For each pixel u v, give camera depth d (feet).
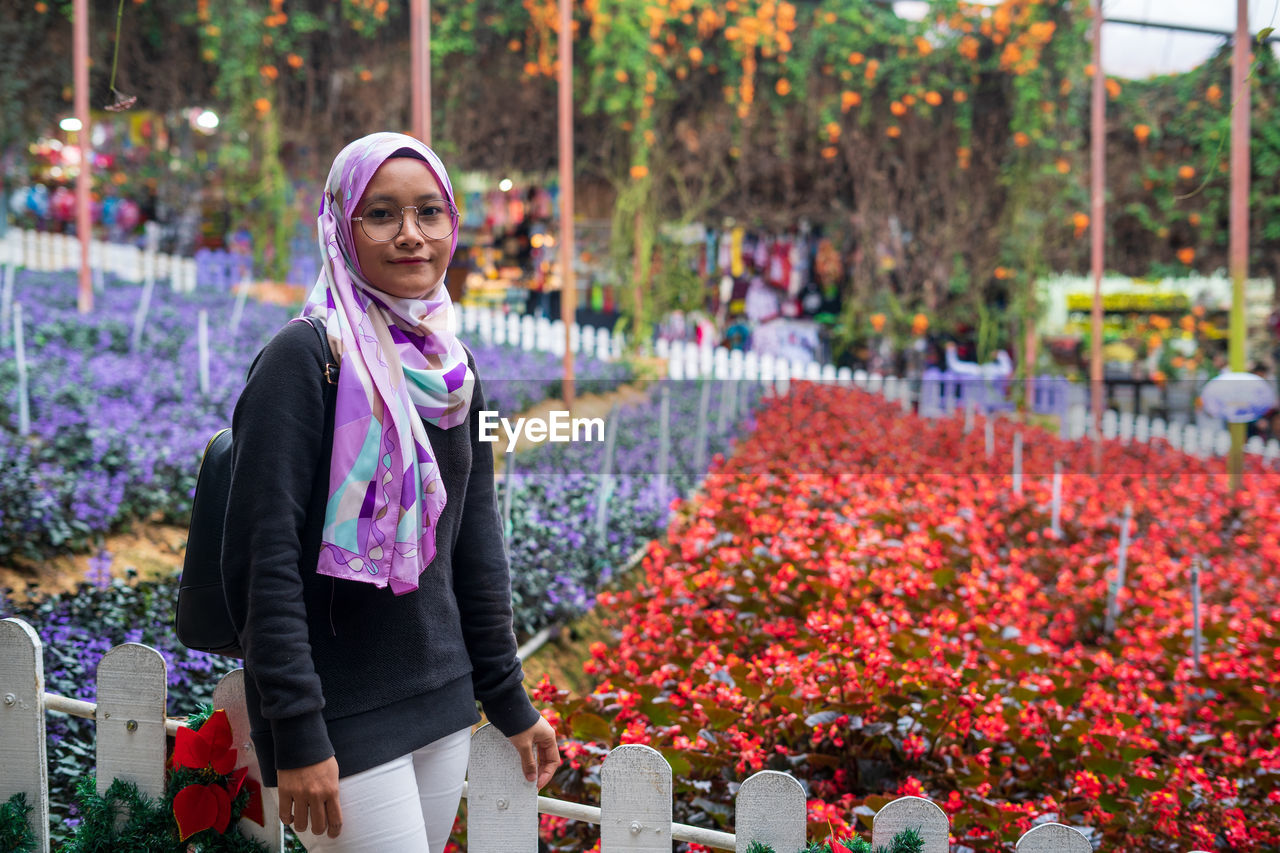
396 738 5.42
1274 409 47.80
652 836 6.27
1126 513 18.58
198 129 47.75
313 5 46.34
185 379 27.58
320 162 48.80
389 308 5.63
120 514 18.19
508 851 6.47
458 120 47.91
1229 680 14.11
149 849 6.66
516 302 54.75
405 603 5.53
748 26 46.47
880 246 51.24
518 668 6.21
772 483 24.03
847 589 15.05
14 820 6.89
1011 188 48.75
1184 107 47.96
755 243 56.03
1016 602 17.53
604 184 54.29
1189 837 10.32
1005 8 46.44
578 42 47.03
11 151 44.37
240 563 5.12
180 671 11.83
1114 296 53.67
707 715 10.99
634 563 20.71
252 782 6.61
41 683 7.05
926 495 24.82
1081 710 12.91
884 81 49.16
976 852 9.72
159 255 51.01
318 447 5.30
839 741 10.98
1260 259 50.03
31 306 33.63
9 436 19.90
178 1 43.75
